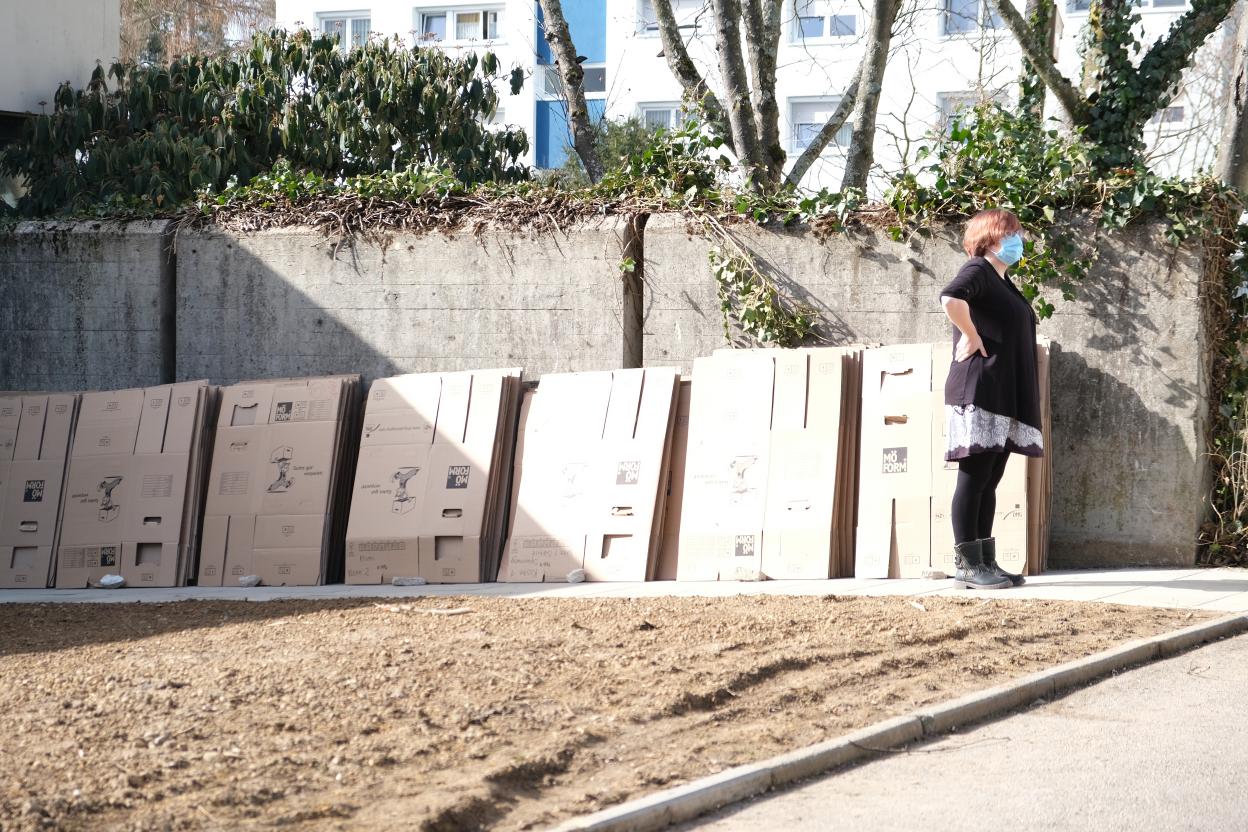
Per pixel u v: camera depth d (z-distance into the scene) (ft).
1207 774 14.71
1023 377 26.22
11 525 36.17
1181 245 30.83
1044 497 30.48
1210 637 22.36
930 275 33.12
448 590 30.58
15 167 46.44
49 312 40.63
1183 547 30.76
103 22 52.39
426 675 17.98
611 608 24.44
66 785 13.08
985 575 26.94
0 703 17.06
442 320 37.42
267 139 48.75
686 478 31.73
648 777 13.92
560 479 32.68
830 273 33.99
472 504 32.78
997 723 17.13
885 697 17.46
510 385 33.99
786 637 20.92
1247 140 38.42
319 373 38.47
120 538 35.19
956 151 33.68
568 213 36.63
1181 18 35.94
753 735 15.65
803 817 13.30
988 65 90.27
